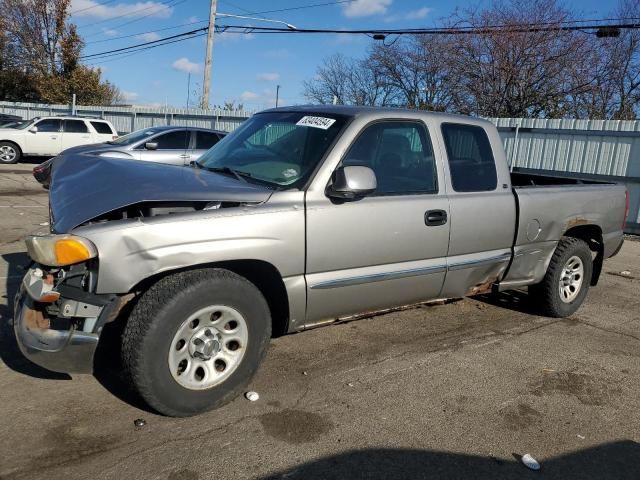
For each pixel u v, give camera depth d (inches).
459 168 177.6
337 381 154.6
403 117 165.9
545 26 944.9
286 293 141.8
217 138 498.6
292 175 147.1
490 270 188.7
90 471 109.8
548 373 169.5
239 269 139.6
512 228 190.2
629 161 481.4
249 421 131.4
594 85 995.3
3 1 1366.9
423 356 175.3
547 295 213.0
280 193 140.1
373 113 159.2
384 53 1341.0
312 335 186.4
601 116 1027.3
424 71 1242.0
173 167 156.2
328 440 126.0
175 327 122.4
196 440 122.3
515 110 996.6
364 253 152.4
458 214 172.6
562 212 206.1
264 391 146.2
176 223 123.4
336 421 134.2
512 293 250.5
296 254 139.6
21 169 683.4
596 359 182.7
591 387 161.9
